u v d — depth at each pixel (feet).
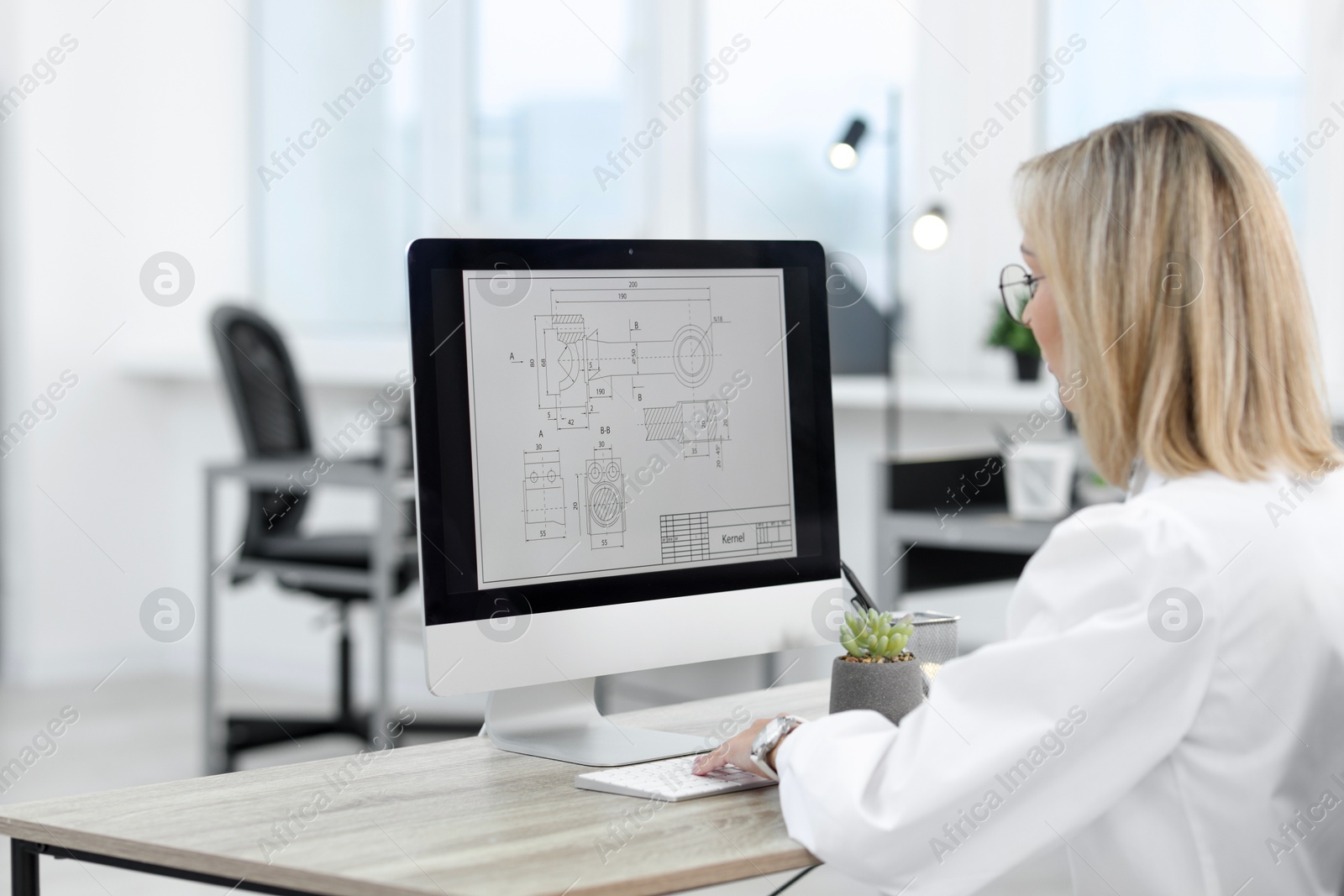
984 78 12.27
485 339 4.39
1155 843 3.65
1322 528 3.81
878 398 11.53
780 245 4.95
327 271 16.29
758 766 3.98
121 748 12.69
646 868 3.35
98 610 15.88
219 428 15.87
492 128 15.19
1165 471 3.83
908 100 12.62
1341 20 10.56
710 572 4.74
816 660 11.67
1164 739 3.53
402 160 15.71
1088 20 11.85
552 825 3.71
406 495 10.79
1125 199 3.91
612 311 4.61
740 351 4.85
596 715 4.86
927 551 10.14
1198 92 11.32
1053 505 9.20
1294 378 3.89
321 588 11.48
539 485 4.45
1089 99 11.90
